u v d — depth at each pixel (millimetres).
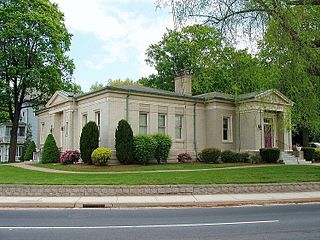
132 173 20469
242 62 20484
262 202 14070
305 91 20594
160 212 11773
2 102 38656
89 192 15133
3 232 8180
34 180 16922
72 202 13266
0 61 35375
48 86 38781
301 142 47875
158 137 27328
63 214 11250
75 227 8836
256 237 7574
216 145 31375
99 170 22531
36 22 36562
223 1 18234
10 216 10766
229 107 32500
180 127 31172
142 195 15312
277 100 30391
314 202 14562
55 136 34031
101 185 15406
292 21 17344
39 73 36719
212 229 8523
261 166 25719
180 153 30359
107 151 24922
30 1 37312
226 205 13648
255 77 20812
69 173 20906
